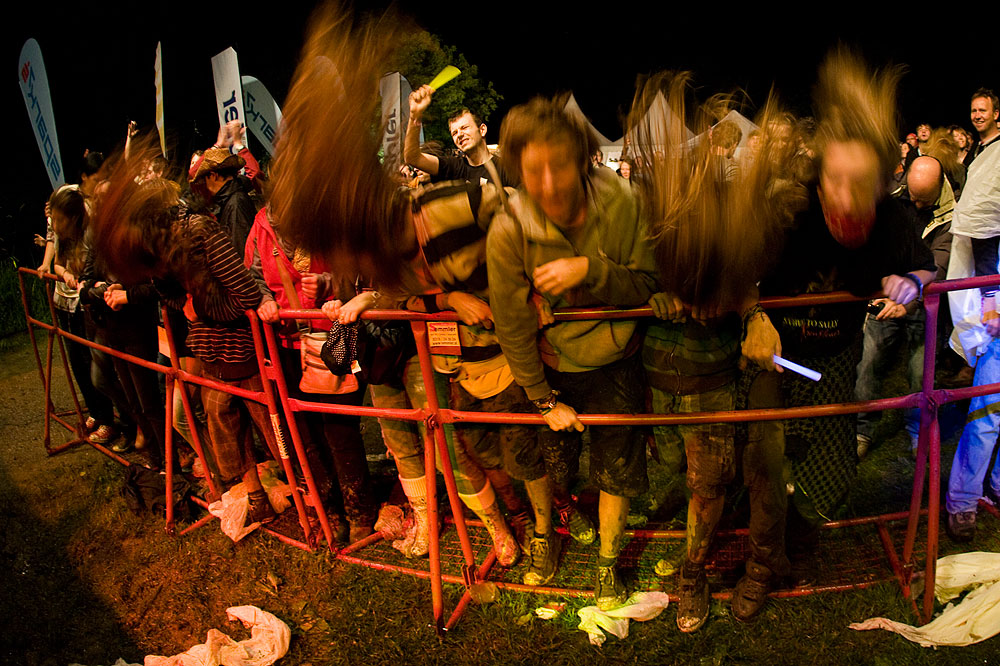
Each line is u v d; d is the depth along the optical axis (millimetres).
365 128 2320
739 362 2629
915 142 6883
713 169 2242
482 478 3205
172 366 3795
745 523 3416
